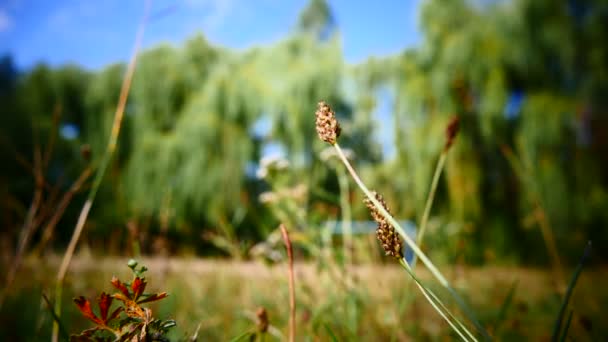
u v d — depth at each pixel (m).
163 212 1.90
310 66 13.76
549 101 11.11
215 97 13.55
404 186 10.20
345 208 1.86
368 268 1.79
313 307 1.42
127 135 13.89
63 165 10.23
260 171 2.22
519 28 11.95
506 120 11.02
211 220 11.13
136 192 11.95
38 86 15.08
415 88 11.52
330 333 0.89
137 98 14.34
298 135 12.84
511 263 5.59
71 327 1.62
